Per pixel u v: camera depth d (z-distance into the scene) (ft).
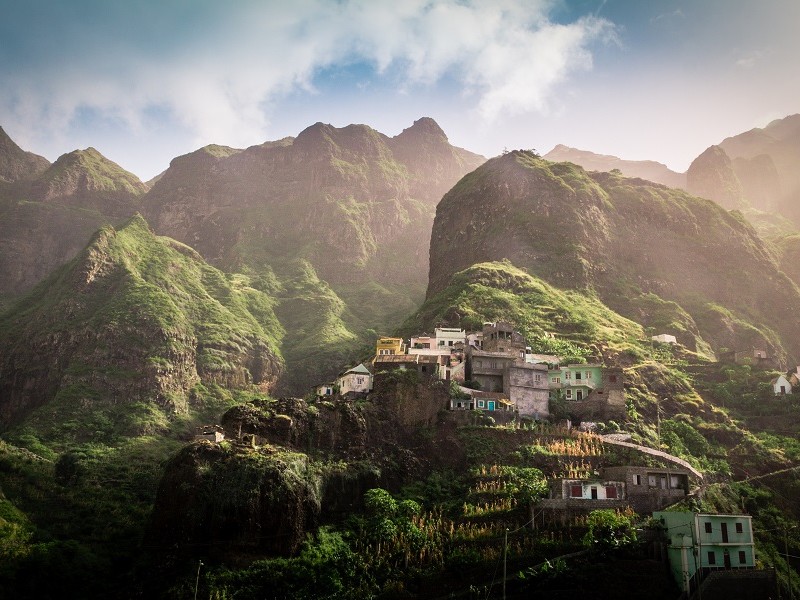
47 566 334.24
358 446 393.70
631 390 509.76
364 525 349.00
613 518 326.24
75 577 331.16
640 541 317.42
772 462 453.99
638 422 470.80
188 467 346.54
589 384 476.95
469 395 438.81
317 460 376.89
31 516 393.50
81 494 438.40
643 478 357.41
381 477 383.65
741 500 405.59
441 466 399.65
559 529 332.19
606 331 609.83
